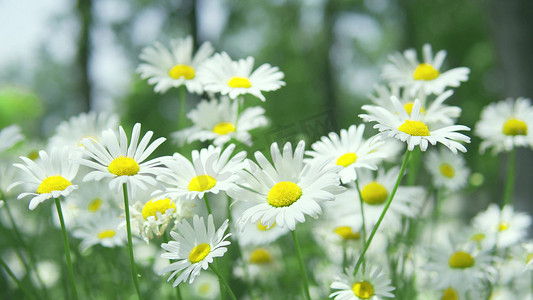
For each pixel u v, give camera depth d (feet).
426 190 2.41
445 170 2.36
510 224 2.25
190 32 10.66
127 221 1.75
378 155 1.88
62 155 1.82
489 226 2.27
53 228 2.25
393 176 2.16
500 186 4.60
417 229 2.35
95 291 2.17
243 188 1.81
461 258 2.04
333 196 1.77
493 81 10.69
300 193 1.80
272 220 1.77
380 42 15.69
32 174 1.80
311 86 14.56
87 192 2.25
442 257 2.06
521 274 2.12
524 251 2.11
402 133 1.79
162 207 1.86
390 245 2.15
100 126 2.30
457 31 11.18
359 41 15.25
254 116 2.20
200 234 1.80
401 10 12.49
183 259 1.81
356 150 1.92
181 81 2.22
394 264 2.07
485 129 2.31
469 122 10.32
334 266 2.24
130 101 7.84
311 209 1.77
